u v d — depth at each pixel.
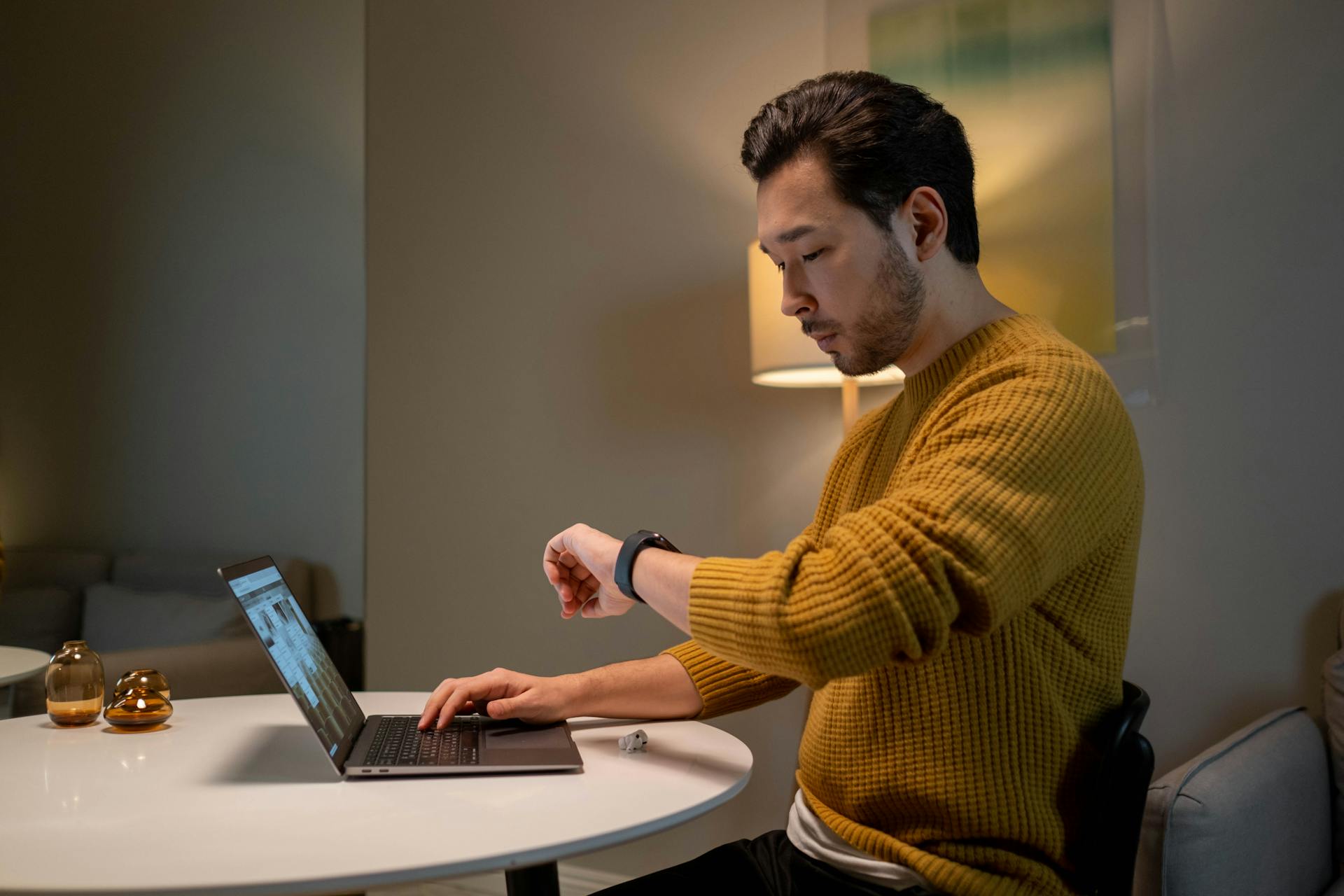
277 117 2.38
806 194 0.94
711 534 2.15
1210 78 1.72
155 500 2.19
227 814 0.82
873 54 1.98
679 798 0.87
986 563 0.76
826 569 0.80
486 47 2.39
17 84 2.15
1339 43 1.64
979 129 1.89
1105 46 1.79
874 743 0.92
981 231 1.88
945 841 0.87
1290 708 1.59
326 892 0.68
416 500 2.42
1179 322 1.74
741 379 2.13
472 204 2.39
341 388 2.42
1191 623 1.73
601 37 2.27
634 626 2.21
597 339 2.27
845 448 1.21
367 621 2.44
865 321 0.96
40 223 2.12
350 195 2.46
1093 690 0.91
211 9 2.31
